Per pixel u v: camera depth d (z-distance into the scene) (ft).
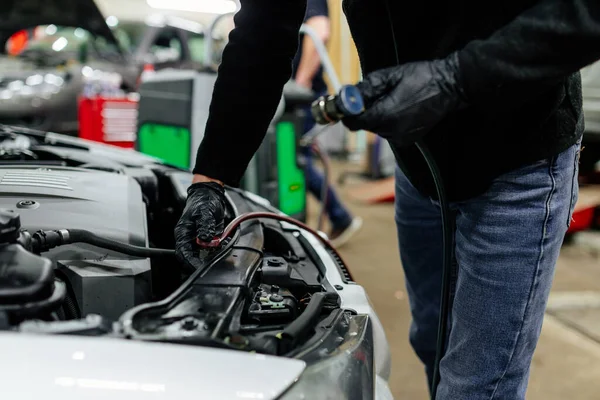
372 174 18.29
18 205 3.44
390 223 13.50
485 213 3.26
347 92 2.54
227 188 4.82
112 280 3.00
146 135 8.93
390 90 2.63
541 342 7.75
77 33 16.80
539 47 2.39
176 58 19.99
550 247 3.25
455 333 3.55
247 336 2.53
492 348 3.37
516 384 3.51
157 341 2.25
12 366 1.98
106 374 2.00
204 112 7.94
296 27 3.51
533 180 3.12
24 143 5.94
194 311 2.56
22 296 2.31
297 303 3.10
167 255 3.30
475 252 3.34
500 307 3.30
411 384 6.72
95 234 3.14
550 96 2.98
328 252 4.02
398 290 9.41
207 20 28.27
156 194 4.83
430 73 2.60
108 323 2.31
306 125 11.00
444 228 3.45
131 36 20.90
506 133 3.06
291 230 4.22
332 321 2.85
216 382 2.07
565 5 2.34
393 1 3.16
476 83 2.53
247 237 3.54
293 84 9.15
